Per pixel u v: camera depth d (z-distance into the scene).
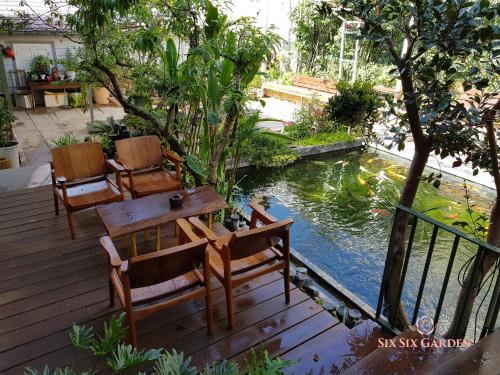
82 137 8.30
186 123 4.82
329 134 9.15
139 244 3.55
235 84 4.09
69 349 2.40
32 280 3.01
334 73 12.77
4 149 5.94
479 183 7.07
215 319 2.69
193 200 3.31
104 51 4.16
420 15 1.96
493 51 1.85
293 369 2.27
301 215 6.07
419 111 2.31
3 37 10.62
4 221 3.87
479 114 2.09
